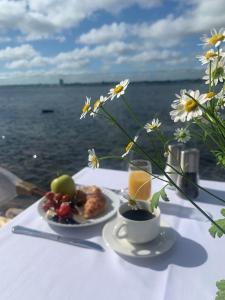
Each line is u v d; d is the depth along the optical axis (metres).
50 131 14.80
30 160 7.44
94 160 0.78
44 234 1.04
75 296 0.77
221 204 1.29
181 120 0.58
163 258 0.92
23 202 1.94
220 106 0.58
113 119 0.71
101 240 1.02
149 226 0.95
